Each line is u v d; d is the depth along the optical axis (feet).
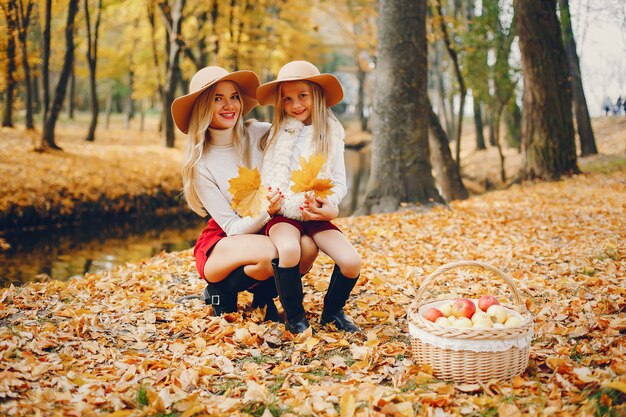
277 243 11.34
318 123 12.14
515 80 56.75
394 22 32.40
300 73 11.99
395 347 10.77
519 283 15.60
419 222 26.66
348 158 106.22
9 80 54.54
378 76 33.27
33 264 28.32
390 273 17.16
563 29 57.62
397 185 32.42
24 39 51.93
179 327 12.23
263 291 12.85
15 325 12.16
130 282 16.62
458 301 9.86
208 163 12.19
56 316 12.94
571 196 35.78
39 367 9.68
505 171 62.13
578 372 9.00
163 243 35.27
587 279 15.33
